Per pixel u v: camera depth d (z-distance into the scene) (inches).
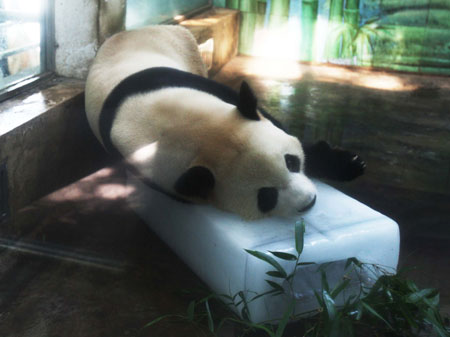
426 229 102.3
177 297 89.6
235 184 83.1
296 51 227.9
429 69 215.5
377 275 86.1
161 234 101.5
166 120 92.7
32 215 101.5
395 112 160.4
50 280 90.3
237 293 81.7
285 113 150.8
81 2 127.0
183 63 133.3
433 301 80.4
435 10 208.5
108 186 107.7
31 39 126.1
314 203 86.6
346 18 219.0
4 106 110.8
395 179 118.5
